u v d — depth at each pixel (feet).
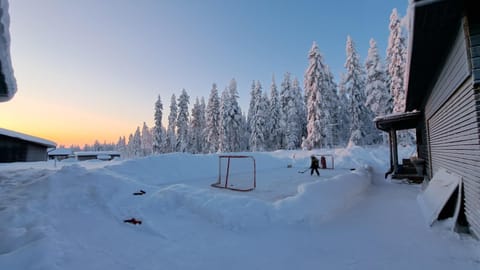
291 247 12.16
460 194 14.08
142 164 36.68
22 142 77.61
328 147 75.46
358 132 74.79
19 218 15.94
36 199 19.53
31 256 10.60
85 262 10.69
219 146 99.45
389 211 18.03
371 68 71.56
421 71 19.99
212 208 16.94
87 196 21.04
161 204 19.29
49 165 61.00
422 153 32.94
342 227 14.76
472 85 11.63
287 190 26.68
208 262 10.78
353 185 23.97
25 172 33.37
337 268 10.07
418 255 10.94
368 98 71.72
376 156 58.23
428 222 14.60
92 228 15.16
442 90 17.98
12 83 13.28
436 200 15.99
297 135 97.40
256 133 95.86
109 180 23.48
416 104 29.86
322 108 74.28
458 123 14.57
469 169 12.90
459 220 14.11
